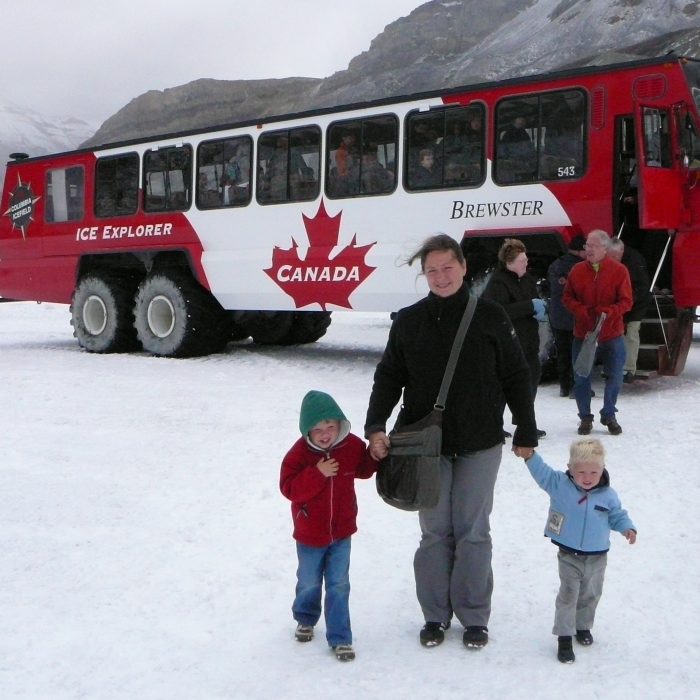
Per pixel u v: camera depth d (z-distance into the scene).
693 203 10.27
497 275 7.77
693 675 4.21
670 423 8.84
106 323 15.72
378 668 4.30
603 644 4.52
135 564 5.63
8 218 17.33
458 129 11.56
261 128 13.59
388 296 12.25
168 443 8.55
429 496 4.26
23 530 6.25
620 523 4.29
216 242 14.22
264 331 16.02
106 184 15.74
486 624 4.54
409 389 4.54
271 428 9.06
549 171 10.88
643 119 10.12
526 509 6.56
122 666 4.35
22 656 4.46
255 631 4.71
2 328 22.14
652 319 10.56
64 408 10.22
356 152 12.54
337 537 4.43
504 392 4.50
